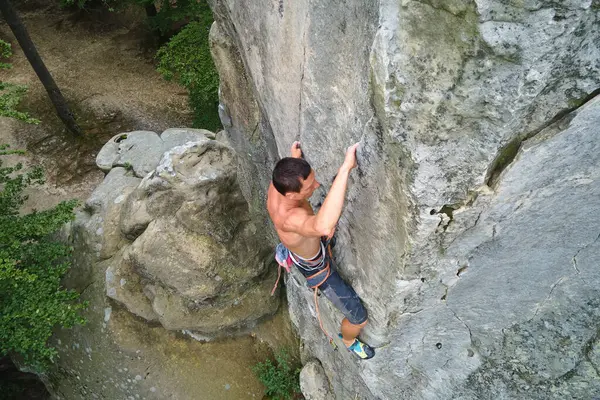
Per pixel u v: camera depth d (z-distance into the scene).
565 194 2.66
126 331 6.71
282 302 7.02
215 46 4.97
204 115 12.20
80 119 13.22
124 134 9.03
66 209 6.55
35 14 15.55
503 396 3.72
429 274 3.09
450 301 3.38
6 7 9.97
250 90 4.95
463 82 2.11
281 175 2.69
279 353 6.70
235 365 6.73
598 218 2.84
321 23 2.82
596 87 2.15
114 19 15.65
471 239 2.86
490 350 3.67
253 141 5.39
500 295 3.36
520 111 2.15
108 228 7.11
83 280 7.02
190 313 6.47
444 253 2.94
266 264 6.62
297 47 3.17
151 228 6.03
